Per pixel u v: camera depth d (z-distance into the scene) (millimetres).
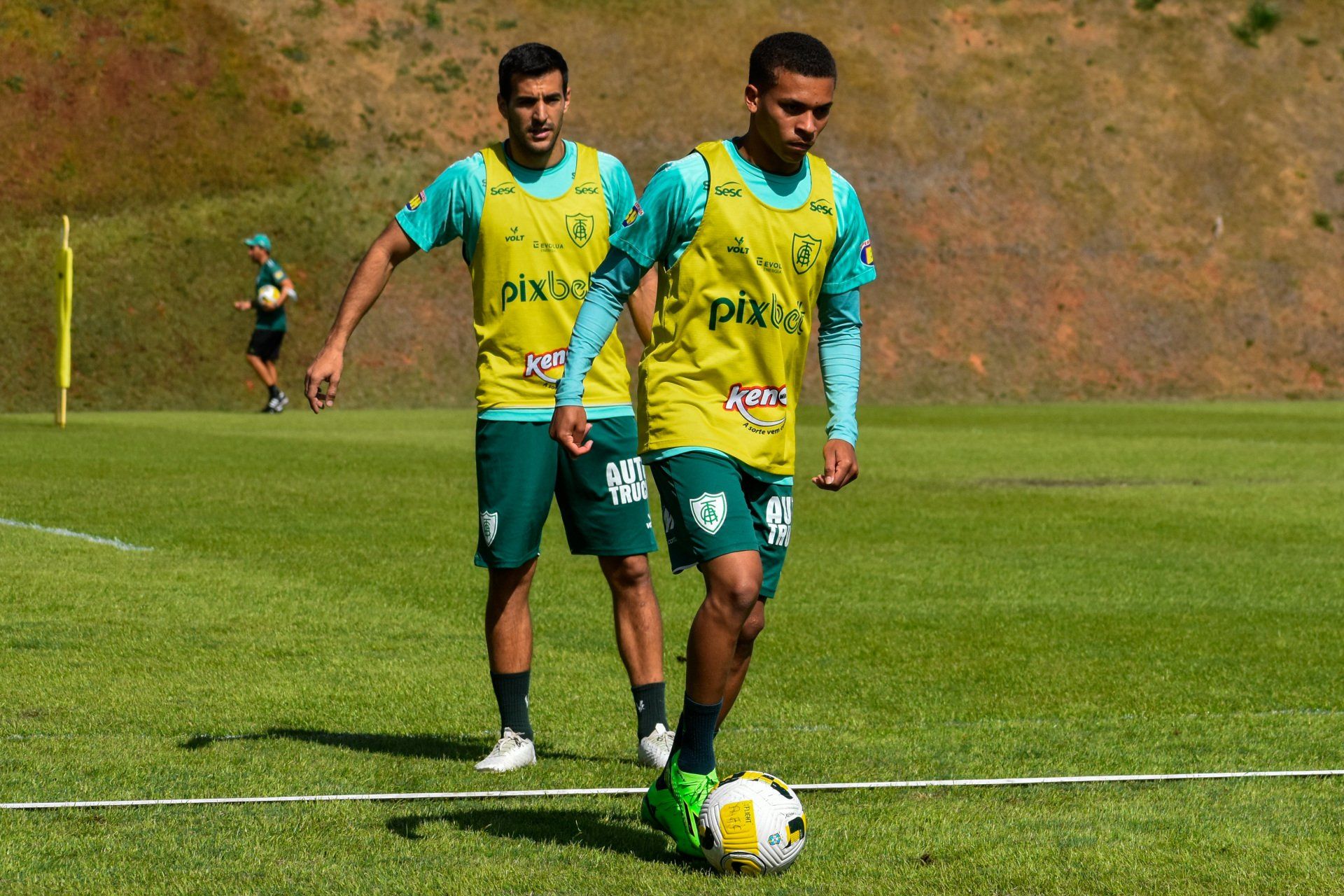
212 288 117188
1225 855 15000
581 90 140750
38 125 123938
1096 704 22672
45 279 114188
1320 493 55062
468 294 124000
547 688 23406
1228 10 166000
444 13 144250
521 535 18922
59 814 15906
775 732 20500
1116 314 137875
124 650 25391
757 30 150250
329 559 36125
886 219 138250
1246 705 22750
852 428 16203
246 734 19812
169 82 129750
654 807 14945
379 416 97750
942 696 23062
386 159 130500
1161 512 48875
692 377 15594
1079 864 14672
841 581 34781
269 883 13805
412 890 13688
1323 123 157875
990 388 130125
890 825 15969
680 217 15484
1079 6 163000
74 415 95562
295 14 138750
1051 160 147125
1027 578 35594
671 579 35594
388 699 22250
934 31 155750
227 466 59094
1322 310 142625
